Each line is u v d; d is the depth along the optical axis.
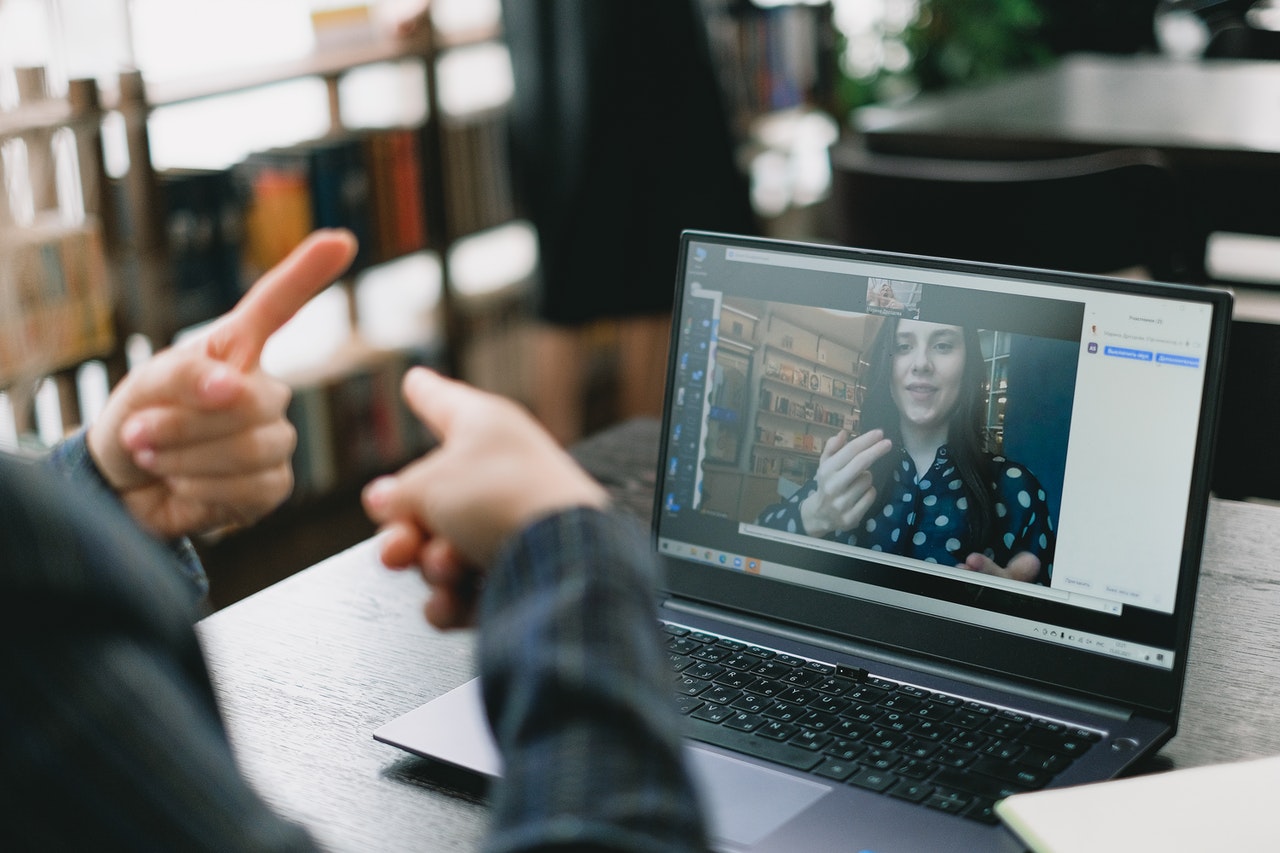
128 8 2.50
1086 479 0.88
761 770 0.82
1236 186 2.47
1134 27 5.50
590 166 3.13
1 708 0.36
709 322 1.03
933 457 0.94
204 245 2.69
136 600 0.40
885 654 0.95
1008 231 2.33
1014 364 0.91
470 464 0.55
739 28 4.05
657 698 0.44
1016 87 3.07
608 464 1.43
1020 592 0.91
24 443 2.23
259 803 0.40
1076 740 0.84
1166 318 0.86
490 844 0.41
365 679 0.99
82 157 2.41
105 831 0.36
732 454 1.03
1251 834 0.72
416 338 3.39
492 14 3.65
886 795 0.79
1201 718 0.91
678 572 1.05
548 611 0.46
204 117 2.89
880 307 0.96
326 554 2.94
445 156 3.30
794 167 4.46
